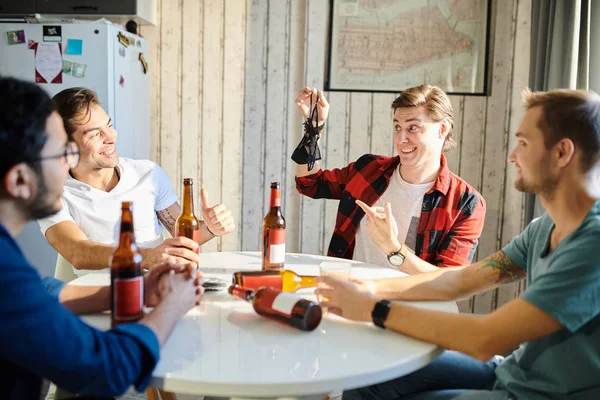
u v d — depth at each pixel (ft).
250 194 11.43
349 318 3.90
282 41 11.03
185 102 11.27
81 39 9.31
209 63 11.16
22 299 2.60
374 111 10.96
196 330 3.73
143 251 4.89
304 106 6.96
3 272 2.59
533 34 9.31
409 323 3.66
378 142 11.04
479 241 11.17
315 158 7.00
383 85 10.89
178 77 11.21
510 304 3.49
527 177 3.69
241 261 5.79
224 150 11.35
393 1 10.68
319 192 7.18
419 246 6.29
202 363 3.20
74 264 5.44
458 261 6.16
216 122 11.29
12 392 2.73
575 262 3.31
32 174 2.89
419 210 6.40
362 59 10.83
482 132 10.93
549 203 3.68
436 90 6.27
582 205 3.53
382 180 6.66
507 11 10.66
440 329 3.55
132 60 10.27
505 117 10.87
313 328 3.71
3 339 2.56
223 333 3.68
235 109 11.24
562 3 8.18
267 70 11.12
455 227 6.26
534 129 3.60
